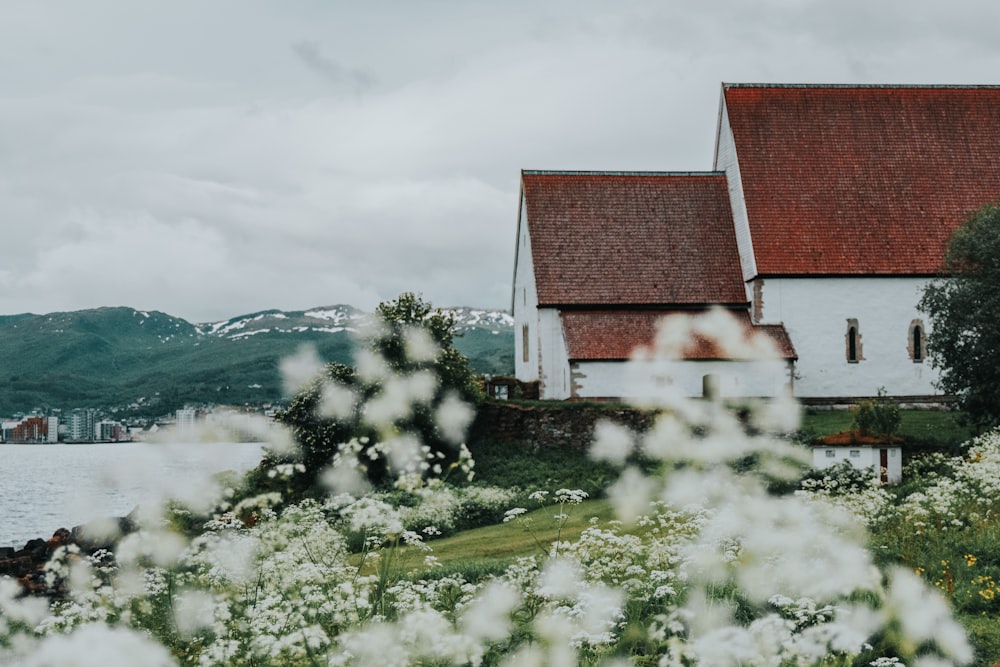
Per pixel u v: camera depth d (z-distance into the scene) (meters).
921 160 58.69
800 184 57.56
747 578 11.65
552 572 11.73
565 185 59.97
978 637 13.90
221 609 11.09
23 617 11.34
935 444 38.00
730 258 57.97
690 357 51.28
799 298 55.31
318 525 13.68
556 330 55.66
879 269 55.41
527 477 42.94
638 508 13.05
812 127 59.22
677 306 56.19
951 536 18.30
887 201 57.41
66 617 11.23
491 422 47.00
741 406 40.91
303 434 27.09
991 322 39.19
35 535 41.25
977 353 39.41
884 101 60.25
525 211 60.06
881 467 34.19
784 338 54.16
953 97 60.72
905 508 19.34
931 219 57.00
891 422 36.50
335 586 12.27
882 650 11.56
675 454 13.41
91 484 11.59
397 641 9.95
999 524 18.88
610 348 52.53
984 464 22.55
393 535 12.16
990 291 39.81
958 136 59.56
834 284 55.47
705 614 10.32
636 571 12.95
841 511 16.62
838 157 58.44
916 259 55.75
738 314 56.44
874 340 55.44
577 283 56.44
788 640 9.53
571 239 58.00
